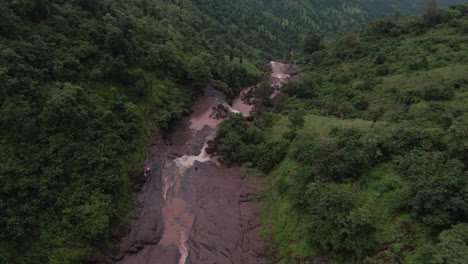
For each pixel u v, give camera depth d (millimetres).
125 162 40688
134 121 45688
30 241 27875
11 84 34688
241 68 86250
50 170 32875
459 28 70062
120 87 49875
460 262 17062
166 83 58562
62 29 47438
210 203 38000
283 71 103688
